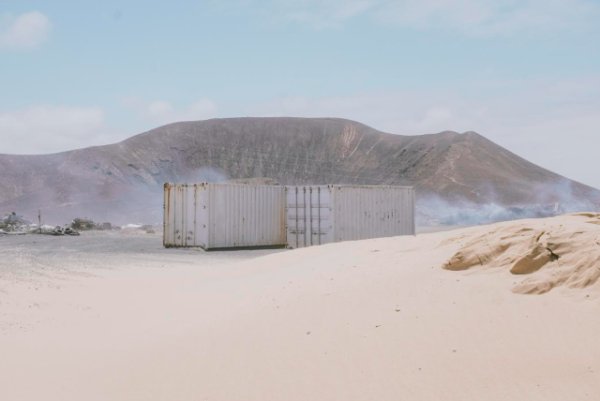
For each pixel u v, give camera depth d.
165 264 24.14
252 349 8.24
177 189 33.44
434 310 8.26
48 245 36.69
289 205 33.59
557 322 7.22
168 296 14.55
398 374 6.74
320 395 6.62
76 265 23.34
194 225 32.69
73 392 7.83
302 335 8.35
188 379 7.71
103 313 13.23
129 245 36.56
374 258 13.15
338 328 8.33
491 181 137.88
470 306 8.15
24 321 12.57
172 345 9.16
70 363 9.16
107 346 9.96
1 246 35.62
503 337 7.12
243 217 32.88
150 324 11.30
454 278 9.41
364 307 8.95
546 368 6.29
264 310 9.99
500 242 9.73
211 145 166.75
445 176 141.75
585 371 6.07
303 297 10.20
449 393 6.14
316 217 32.12
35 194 131.00
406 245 13.83
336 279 11.45
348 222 31.70
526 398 5.78
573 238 8.72
